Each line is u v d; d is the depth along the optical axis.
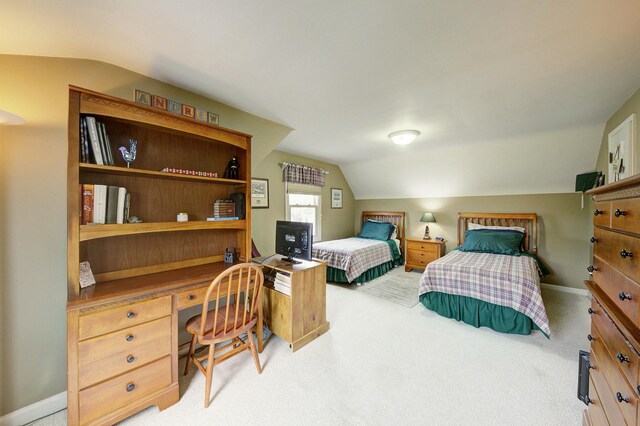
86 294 1.47
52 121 1.57
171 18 1.24
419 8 1.17
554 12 1.19
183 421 1.49
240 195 2.32
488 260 3.21
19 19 1.21
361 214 6.12
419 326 2.66
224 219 2.17
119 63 1.69
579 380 1.47
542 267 3.78
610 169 2.68
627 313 0.87
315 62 1.65
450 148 3.96
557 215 3.88
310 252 2.39
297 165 4.43
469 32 1.35
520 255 3.59
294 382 1.81
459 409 1.56
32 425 1.48
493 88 2.00
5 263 1.45
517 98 2.19
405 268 4.95
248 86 1.99
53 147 1.57
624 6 1.15
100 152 1.57
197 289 1.77
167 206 2.07
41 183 1.54
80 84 1.63
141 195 1.93
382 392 1.71
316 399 1.65
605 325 1.05
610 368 0.99
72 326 1.31
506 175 4.04
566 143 3.24
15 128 1.47
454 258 3.35
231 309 2.11
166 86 1.96
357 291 3.76
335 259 4.00
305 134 3.30
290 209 4.48
